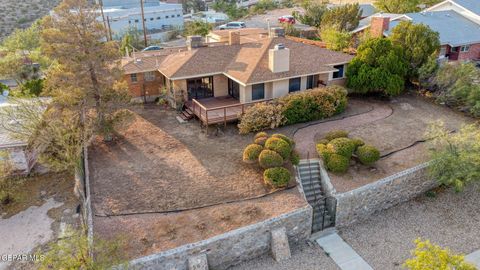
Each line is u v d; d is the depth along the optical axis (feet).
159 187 63.26
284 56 87.66
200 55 98.43
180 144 78.23
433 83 98.63
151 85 104.88
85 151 75.05
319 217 62.03
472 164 63.98
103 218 56.03
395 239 58.85
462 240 58.29
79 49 72.90
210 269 52.37
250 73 87.25
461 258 37.19
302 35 170.71
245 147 75.97
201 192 61.77
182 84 94.79
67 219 61.57
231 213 56.70
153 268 48.73
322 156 67.87
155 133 84.02
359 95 105.09
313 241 58.90
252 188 62.64
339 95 89.30
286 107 83.20
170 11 245.65
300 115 85.25
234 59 98.89
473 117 90.22
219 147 76.43
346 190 61.87
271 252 55.88
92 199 60.39
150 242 51.08
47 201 66.59
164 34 225.15
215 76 96.99
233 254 53.36
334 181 64.69
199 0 369.50
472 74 92.79
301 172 68.08
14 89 115.85
